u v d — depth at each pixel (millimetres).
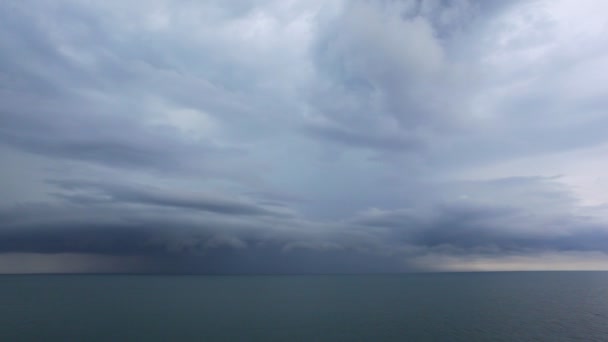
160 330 75125
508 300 133875
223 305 117750
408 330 75812
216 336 70188
